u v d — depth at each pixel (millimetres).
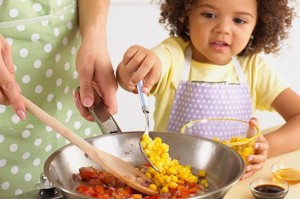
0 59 1016
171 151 1088
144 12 2680
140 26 2693
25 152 1335
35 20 1262
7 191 1348
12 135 1307
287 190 1156
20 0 1231
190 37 1677
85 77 1198
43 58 1303
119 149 1074
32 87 1310
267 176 1280
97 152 970
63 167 994
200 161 1059
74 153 1030
